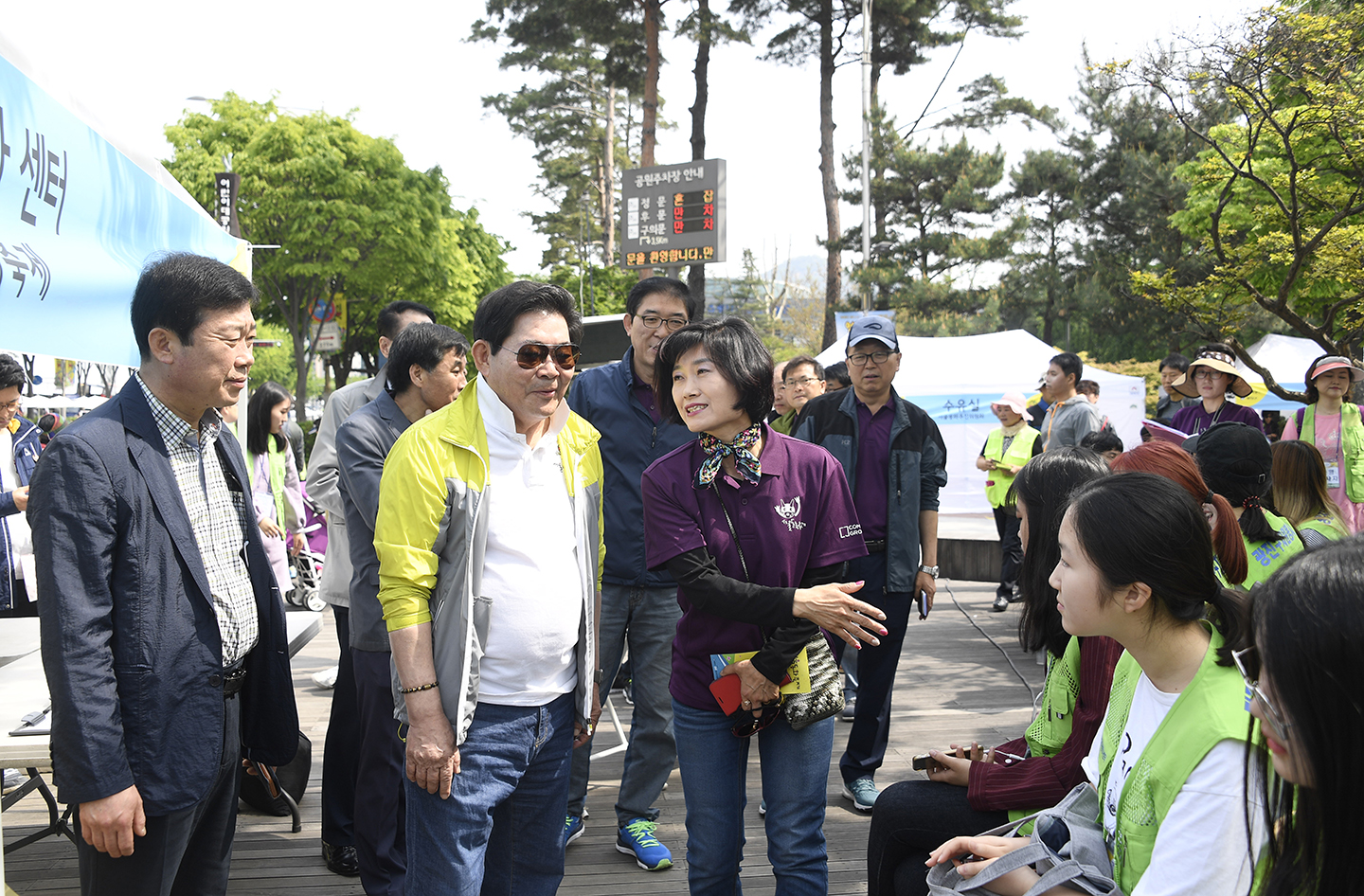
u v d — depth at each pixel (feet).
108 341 9.14
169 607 5.85
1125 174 72.33
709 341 6.87
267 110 68.85
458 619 6.18
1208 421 19.08
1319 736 2.96
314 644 21.35
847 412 11.98
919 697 17.11
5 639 10.65
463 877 6.25
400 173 69.56
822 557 7.11
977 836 5.79
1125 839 4.99
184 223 11.91
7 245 6.82
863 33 52.39
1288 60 26.37
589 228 127.34
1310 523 10.24
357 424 9.36
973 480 36.91
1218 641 4.81
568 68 95.25
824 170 67.87
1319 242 28.07
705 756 7.08
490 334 6.41
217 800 6.64
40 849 10.75
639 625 10.59
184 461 6.29
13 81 6.98
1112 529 4.81
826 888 7.07
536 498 6.61
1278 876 3.29
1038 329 86.89
